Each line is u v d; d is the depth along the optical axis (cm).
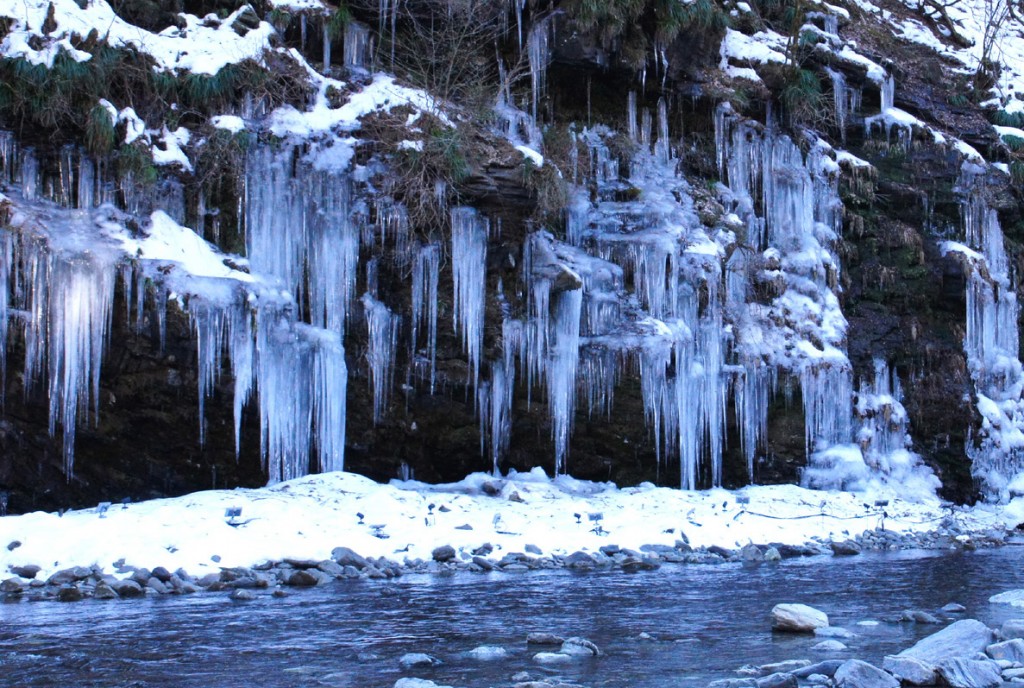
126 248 1362
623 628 852
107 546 1088
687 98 1994
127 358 1359
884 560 1339
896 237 2081
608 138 1900
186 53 1519
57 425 1349
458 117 1625
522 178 1588
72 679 674
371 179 1535
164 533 1134
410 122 1573
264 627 843
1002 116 2383
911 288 2059
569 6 1819
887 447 1927
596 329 1670
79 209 1397
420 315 1563
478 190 1565
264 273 1481
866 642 794
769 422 1798
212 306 1373
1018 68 2644
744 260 1856
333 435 1462
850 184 2091
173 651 755
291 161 1509
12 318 1308
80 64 1408
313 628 841
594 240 1756
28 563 1054
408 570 1159
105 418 1374
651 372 1656
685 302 1739
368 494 1347
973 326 2086
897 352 1989
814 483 1798
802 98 2041
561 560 1245
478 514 1373
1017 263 2250
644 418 1673
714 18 1988
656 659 736
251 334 1399
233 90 1527
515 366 1614
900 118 2173
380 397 1548
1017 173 2252
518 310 1611
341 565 1132
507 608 938
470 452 1625
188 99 1509
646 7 1914
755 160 2008
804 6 2239
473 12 1761
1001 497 1991
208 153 1474
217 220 1482
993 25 2703
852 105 2164
